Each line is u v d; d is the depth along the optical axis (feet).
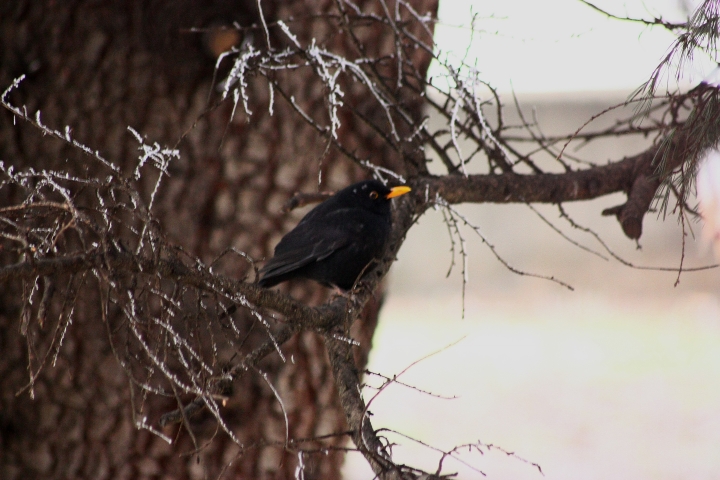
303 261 33.76
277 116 36.47
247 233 36.40
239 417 36.58
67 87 35.35
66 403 35.60
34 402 35.86
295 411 37.17
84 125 35.35
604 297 113.91
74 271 18.44
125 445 35.42
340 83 37.09
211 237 36.22
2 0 35.63
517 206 123.54
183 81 35.14
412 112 35.35
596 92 119.55
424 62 38.50
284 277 35.04
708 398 76.23
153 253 18.98
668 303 109.40
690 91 23.09
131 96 35.24
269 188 36.63
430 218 123.44
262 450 36.73
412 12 31.19
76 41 35.27
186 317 21.03
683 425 71.00
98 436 35.50
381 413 77.25
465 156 91.15
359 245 33.88
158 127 35.45
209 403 18.85
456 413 76.48
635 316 104.78
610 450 67.87
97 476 35.63
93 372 35.01
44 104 35.50
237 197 36.32
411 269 123.85
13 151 35.40
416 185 32.86
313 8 36.09
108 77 35.27
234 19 34.91
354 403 21.71
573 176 34.40
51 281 18.15
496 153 34.78
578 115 119.85
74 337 34.81
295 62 35.78
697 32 21.49
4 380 35.96
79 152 35.01
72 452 35.81
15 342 35.70
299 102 36.55
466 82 29.14
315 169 36.96
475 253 124.36
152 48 34.99
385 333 101.86
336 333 24.99
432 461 68.13
